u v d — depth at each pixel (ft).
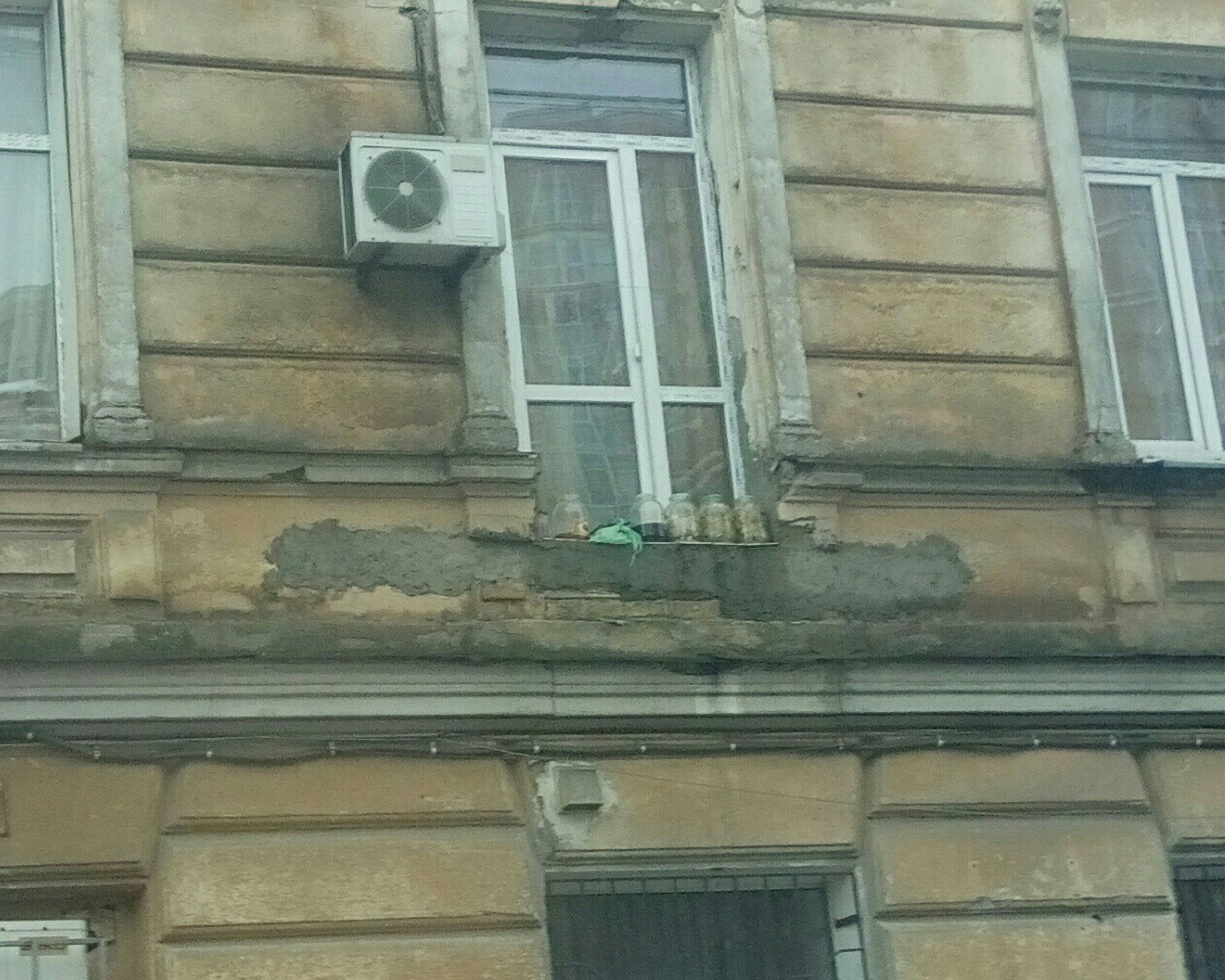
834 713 26.78
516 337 28.22
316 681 24.71
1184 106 33.04
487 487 26.32
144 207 26.12
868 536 27.99
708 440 28.73
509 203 28.86
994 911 26.71
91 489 24.77
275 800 24.35
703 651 26.35
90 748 23.76
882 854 26.53
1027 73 31.07
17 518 24.47
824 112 29.76
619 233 29.19
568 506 27.25
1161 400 31.37
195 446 25.30
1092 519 29.07
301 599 25.29
